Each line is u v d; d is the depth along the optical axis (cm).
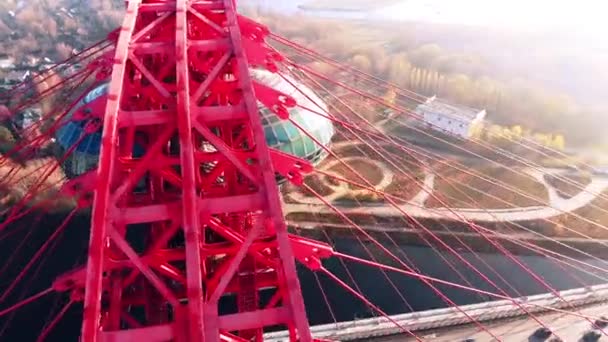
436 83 10750
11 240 6975
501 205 7694
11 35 15050
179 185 2542
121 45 2742
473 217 7444
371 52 12875
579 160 8550
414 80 10938
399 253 6988
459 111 9462
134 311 5734
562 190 7981
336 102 10019
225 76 3562
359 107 10012
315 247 2525
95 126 3130
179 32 2686
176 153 3200
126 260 2220
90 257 1931
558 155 8738
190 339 1852
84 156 5628
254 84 2838
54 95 9381
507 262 6919
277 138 5597
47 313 6050
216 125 3125
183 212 2000
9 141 8094
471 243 7119
